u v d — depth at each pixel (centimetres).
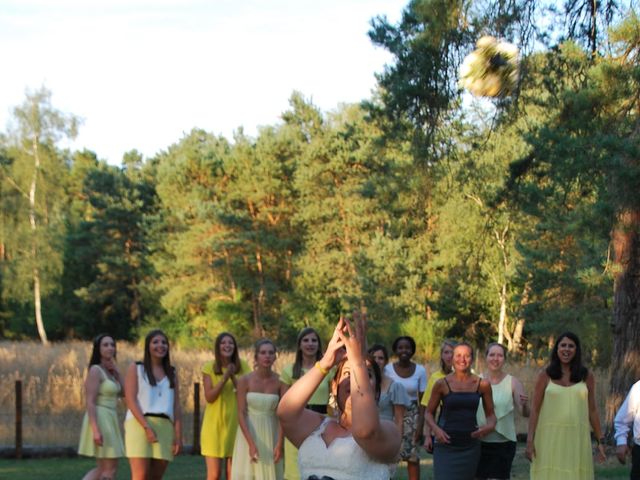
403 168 2162
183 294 5988
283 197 6025
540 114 1909
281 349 5200
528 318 3412
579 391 949
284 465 1079
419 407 1163
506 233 4194
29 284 6284
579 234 1703
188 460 1602
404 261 4881
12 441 1720
